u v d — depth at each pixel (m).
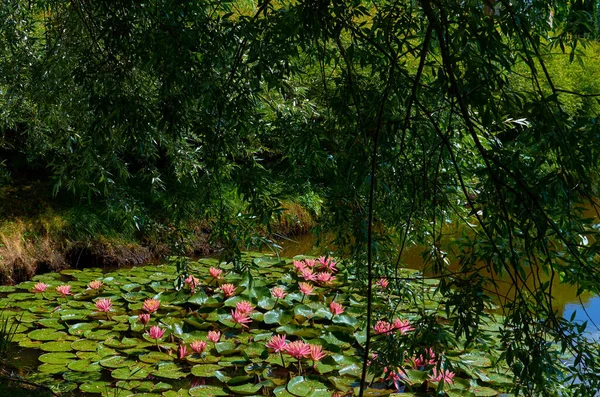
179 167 3.61
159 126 2.37
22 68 3.80
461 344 3.76
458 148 2.49
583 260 1.80
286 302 4.55
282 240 7.66
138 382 3.31
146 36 2.36
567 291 5.30
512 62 1.83
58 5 3.64
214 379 3.41
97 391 3.18
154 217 6.50
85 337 4.00
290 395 3.14
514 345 1.88
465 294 1.89
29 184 7.10
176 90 2.44
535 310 1.92
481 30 1.66
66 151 3.76
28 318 4.38
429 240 2.82
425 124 2.17
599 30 2.10
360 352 3.76
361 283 2.92
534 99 1.71
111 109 2.54
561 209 1.90
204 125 2.45
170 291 4.88
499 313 4.38
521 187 1.73
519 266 1.81
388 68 2.15
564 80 10.42
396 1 2.07
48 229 6.49
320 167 2.53
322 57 2.24
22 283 5.36
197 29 2.36
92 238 6.68
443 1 1.72
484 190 1.95
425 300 4.59
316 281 5.14
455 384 3.28
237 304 4.22
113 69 2.63
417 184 2.23
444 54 1.64
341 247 2.68
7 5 3.71
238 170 2.49
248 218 2.62
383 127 1.95
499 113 1.83
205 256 6.61
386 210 2.62
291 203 8.02
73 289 5.14
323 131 2.40
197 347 3.66
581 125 1.66
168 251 6.99
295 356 3.44
